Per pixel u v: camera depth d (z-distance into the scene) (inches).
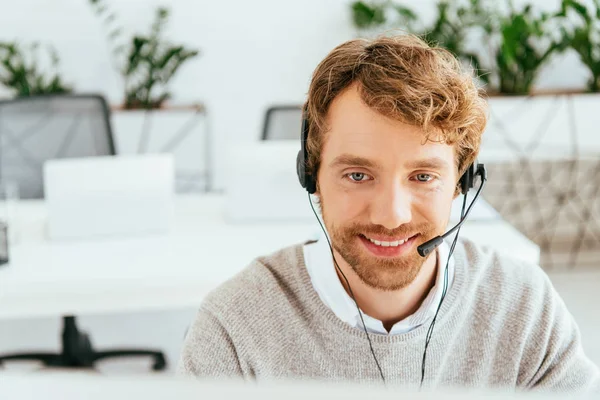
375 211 26.7
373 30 135.7
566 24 120.6
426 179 26.8
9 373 14.0
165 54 129.9
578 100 132.9
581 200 117.7
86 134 87.6
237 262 57.1
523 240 60.4
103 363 86.2
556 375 32.5
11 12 135.0
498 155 122.1
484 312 32.2
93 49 138.0
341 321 30.1
